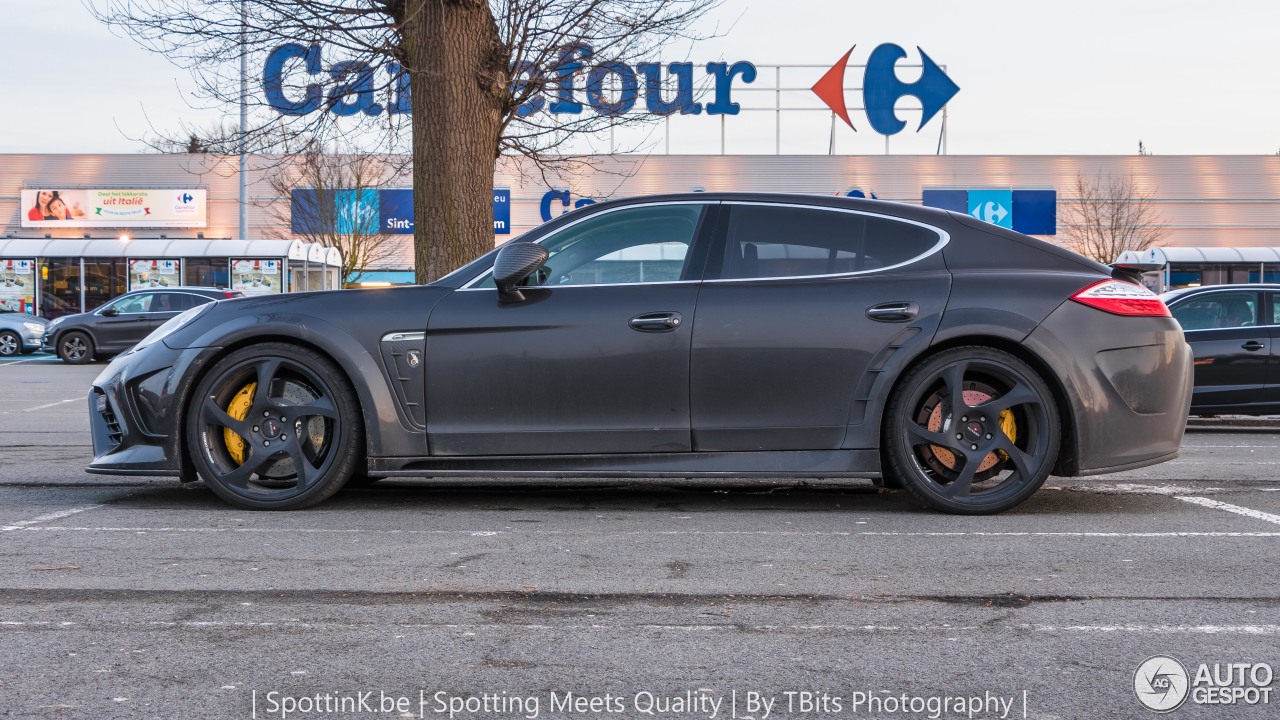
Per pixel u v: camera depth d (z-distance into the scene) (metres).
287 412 5.12
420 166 10.32
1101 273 5.10
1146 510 5.19
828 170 37.44
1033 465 4.93
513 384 5.00
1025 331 4.87
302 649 2.99
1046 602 3.48
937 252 5.07
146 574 3.82
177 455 5.16
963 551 4.23
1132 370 4.95
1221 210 38.22
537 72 11.35
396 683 2.73
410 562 4.02
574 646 3.02
